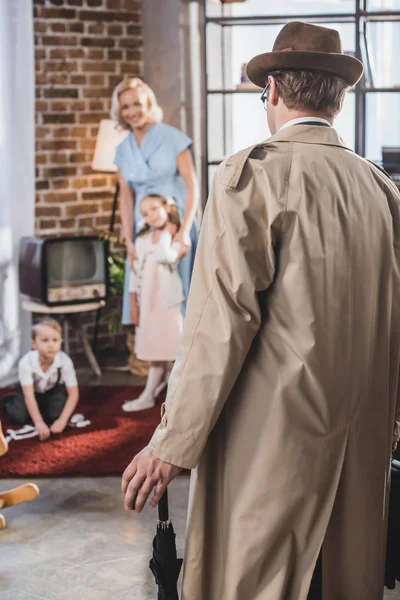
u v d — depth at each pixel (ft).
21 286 16.35
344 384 5.42
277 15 17.04
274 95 5.68
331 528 5.58
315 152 5.43
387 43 16.84
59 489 11.21
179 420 5.27
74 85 17.90
